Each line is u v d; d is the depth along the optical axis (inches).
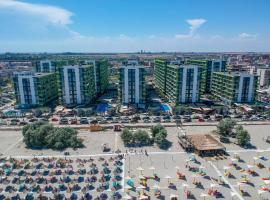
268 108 6530.5
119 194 2957.7
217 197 2896.2
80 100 7140.8
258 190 2913.4
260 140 4584.2
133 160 3799.2
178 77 6815.9
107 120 5831.7
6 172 3435.0
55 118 5984.3
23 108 6865.2
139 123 5595.5
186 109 6245.1
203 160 3789.4
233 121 4859.7
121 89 6899.6
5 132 5147.6
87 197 2901.1
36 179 3277.6
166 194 2965.1
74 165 3656.5
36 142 4311.0
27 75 6845.5
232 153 4023.1
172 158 3863.2
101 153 4050.2
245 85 6904.5
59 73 6899.6
